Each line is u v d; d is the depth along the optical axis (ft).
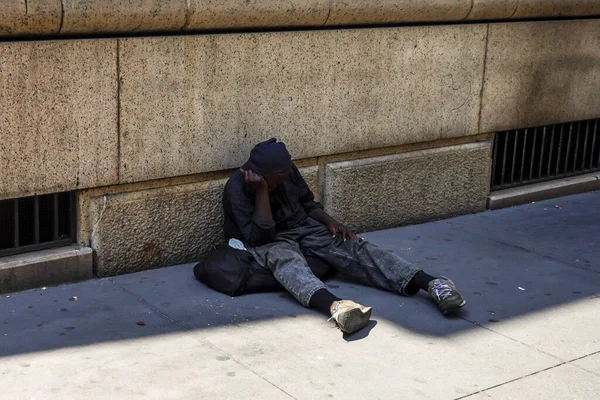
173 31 15.14
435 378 12.41
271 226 14.97
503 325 14.35
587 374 12.80
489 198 20.86
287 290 14.67
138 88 14.83
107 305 14.24
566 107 21.68
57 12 13.60
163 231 15.84
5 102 13.56
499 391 12.14
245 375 12.16
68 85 14.10
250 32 16.01
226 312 14.25
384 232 18.81
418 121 18.81
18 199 14.66
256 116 16.35
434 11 18.20
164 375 12.01
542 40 20.52
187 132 15.58
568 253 18.06
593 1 21.02
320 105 17.16
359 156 18.31
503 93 20.21
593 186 23.02
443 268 16.81
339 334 13.69
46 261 14.65
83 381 11.71
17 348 12.55
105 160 14.83
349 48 17.22
